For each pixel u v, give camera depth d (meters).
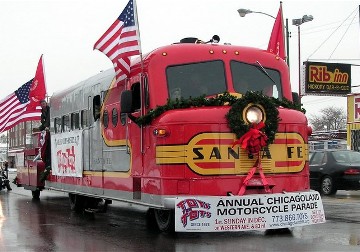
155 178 9.20
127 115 10.23
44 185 17.00
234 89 9.73
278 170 9.15
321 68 34.31
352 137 31.77
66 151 14.28
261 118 8.91
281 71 10.33
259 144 8.77
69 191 14.06
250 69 10.02
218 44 10.07
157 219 9.84
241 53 10.02
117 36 11.11
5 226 11.18
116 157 10.95
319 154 18.19
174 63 9.52
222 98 9.04
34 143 18.42
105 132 11.52
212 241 8.70
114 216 12.92
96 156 12.09
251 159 8.91
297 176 9.38
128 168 10.35
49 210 14.64
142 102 9.60
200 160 8.70
